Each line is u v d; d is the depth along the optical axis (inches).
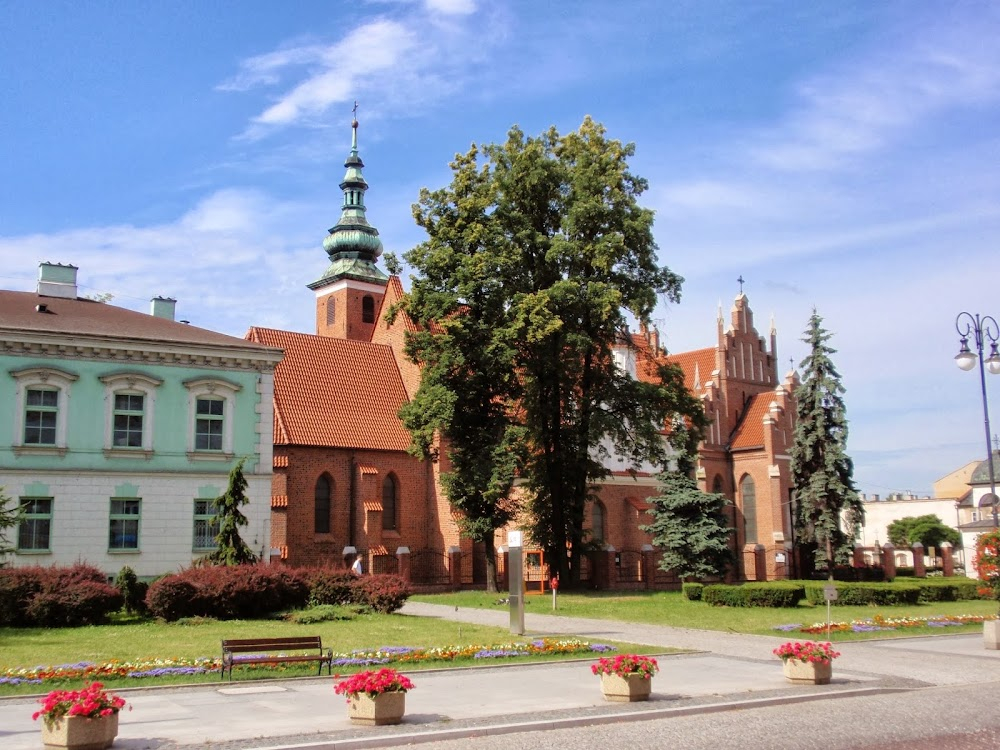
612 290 1689.2
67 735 518.9
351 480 2031.3
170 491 1563.7
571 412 1875.0
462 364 1718.8
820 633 1199.6
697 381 2778.1
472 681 786.2
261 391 1659.7
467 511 1772.9
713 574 1973.4
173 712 636.1
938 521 4220.0
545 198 1802.4
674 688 759.1
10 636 1018.7
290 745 535.2
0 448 1455.5
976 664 956.0
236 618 1205.1
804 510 2256.4
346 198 3233.3
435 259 1724.9
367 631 1091.3
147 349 1563.7
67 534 1483.8
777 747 557.0
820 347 2278.5
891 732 607.2
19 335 1473.9
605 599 1651.1
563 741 565.0
